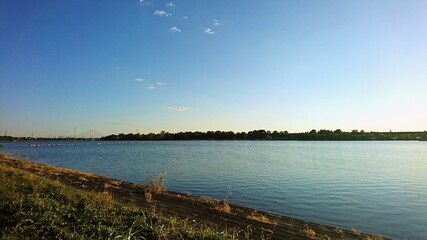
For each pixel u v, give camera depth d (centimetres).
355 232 1337
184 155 7269
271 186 2762
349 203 2150
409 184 3047
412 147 12825
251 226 1241
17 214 817
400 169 4438
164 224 952
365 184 3012
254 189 2589
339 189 2698
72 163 5012
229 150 9956
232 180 3080
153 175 3369
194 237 880
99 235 789
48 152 8981
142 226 898
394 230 1552
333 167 4597
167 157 6544
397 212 1920
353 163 5344
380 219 1748
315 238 1149
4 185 1068
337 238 1201
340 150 10106
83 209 986
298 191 2545
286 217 1539
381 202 2209
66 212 922
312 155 7375
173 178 3147
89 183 2114
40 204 929
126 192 1873
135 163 5016
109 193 1767
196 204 1622
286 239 1109
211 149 10769
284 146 13900
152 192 1919
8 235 695
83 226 839
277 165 4794
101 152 9062
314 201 2177
